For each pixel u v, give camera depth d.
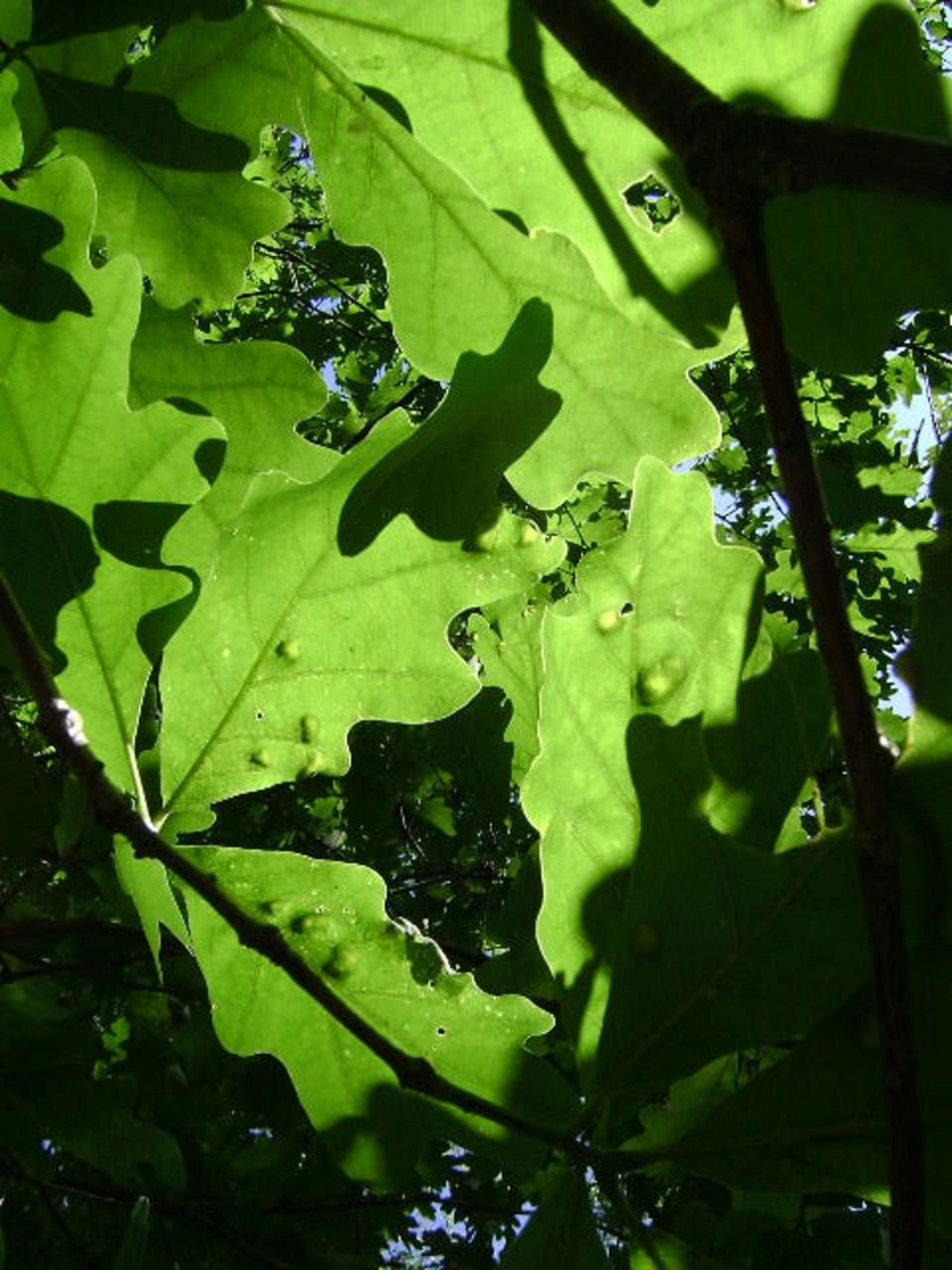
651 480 0.33
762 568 0.32
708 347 0.35
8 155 0.39
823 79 0.33
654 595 0.32
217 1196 0.73
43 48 0.37
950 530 0.29
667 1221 0.62
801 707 0.32
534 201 0.36
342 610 0.35
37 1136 0.50
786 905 0.30
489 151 0.35
